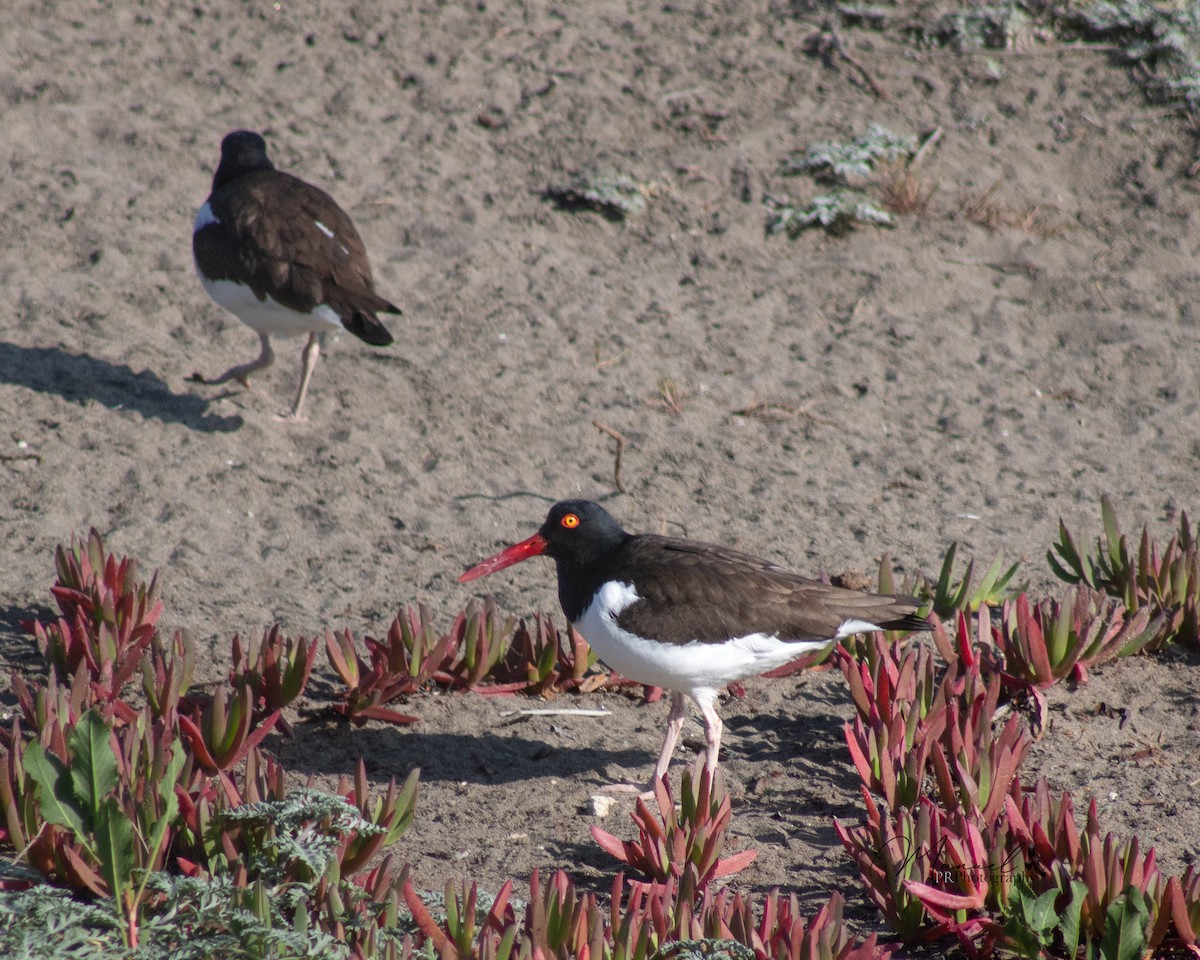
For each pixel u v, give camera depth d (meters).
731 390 14.71
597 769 9.09
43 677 9.50
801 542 12.16
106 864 6.38
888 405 14.69
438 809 8.51
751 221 17.62
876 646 9.57
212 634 10.21
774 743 9.44
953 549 10.78
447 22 20.58
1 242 15.55
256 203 12.95
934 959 7.14
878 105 19.55
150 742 7.63
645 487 13.00
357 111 18.75
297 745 9.12
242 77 19.14
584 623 8.78
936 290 16.73
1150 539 12.12
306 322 12.84
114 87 18.66
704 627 8.30
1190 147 18.94
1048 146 19.09
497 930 6.53
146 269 15.49
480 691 9.91
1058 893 7.11
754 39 20.69
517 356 14.92
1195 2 20.94
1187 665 10.35
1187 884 6.99
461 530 12.12
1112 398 15.02
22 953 5.89
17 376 13.46
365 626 10.58
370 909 6.63
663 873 7.43
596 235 17.30
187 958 6.02
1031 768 8.93
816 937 6.30
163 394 13.67
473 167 18.02
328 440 13.30
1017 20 20.77
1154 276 17.08
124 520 11.68
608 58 20.09
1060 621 9.66
